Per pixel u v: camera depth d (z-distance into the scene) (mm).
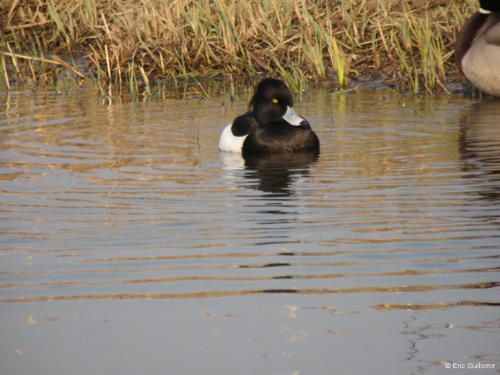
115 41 22188
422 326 8039
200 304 8531
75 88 20578
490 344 7754
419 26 20875
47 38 23844
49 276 9242
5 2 24578
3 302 8633
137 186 12680
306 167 13734
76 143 15305
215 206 11664
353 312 8336
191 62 21766
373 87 20031
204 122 16969
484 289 8727
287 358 7566
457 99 18734
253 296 8680
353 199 11867
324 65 21469
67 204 11781
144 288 8898
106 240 10312
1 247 10133
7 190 12469
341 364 7484
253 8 22438
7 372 7398
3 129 16391
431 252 9727
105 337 7945
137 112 17906
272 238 10297
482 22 19016
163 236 10430
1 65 21891
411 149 14586
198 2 22188
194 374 7359
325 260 9578
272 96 14922
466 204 11500
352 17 21703
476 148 14508
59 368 7461
